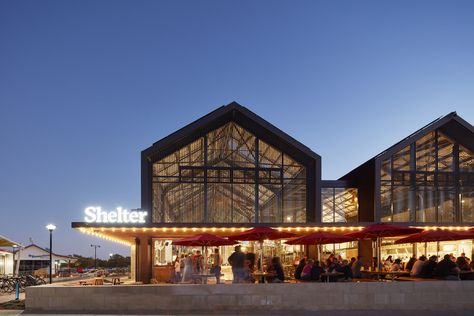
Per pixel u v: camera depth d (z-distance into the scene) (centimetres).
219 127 2847
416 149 2983
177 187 2769
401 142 2952
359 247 2969
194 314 1712
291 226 2553
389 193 2917
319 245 2409
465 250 2836
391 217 2889
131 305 1750
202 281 2262
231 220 2773
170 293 1753
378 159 2923
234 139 2847
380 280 2147
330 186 3155
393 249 2981
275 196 2828
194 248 3488
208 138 2833
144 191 2700
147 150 2723
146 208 2691
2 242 2862
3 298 2412
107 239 3228
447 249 2919
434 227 2683
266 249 3073
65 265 9125
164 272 2795
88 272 6394
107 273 5216
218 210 2775
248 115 2798
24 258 4878
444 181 2973
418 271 2094
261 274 1953
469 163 3005
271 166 2848
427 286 1811
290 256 2991
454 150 3003
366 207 3058
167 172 2773
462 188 2980
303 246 2880
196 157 2809
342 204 3136
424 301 1803
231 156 2831
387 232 2172
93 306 1748
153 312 1727
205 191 2786
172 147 2802
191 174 2788
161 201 2748
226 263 3284
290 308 1764
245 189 2814
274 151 2862
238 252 1970
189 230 2530
